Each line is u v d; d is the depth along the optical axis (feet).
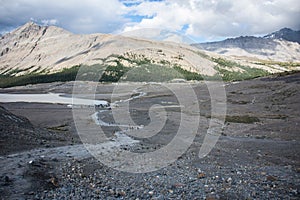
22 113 200.34
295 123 129.59
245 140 98.07
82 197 37.96
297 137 100.37
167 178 48.34
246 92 245.45
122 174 50.44
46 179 43.83
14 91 458.50
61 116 178.60
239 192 40.45
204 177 49.34
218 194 39.45
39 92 435.94
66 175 47.37
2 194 35.76
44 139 85.10
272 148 82.53
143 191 41.19
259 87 257.55
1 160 52.70
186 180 47.19
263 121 142.00
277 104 191.01
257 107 189.78
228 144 89.97
